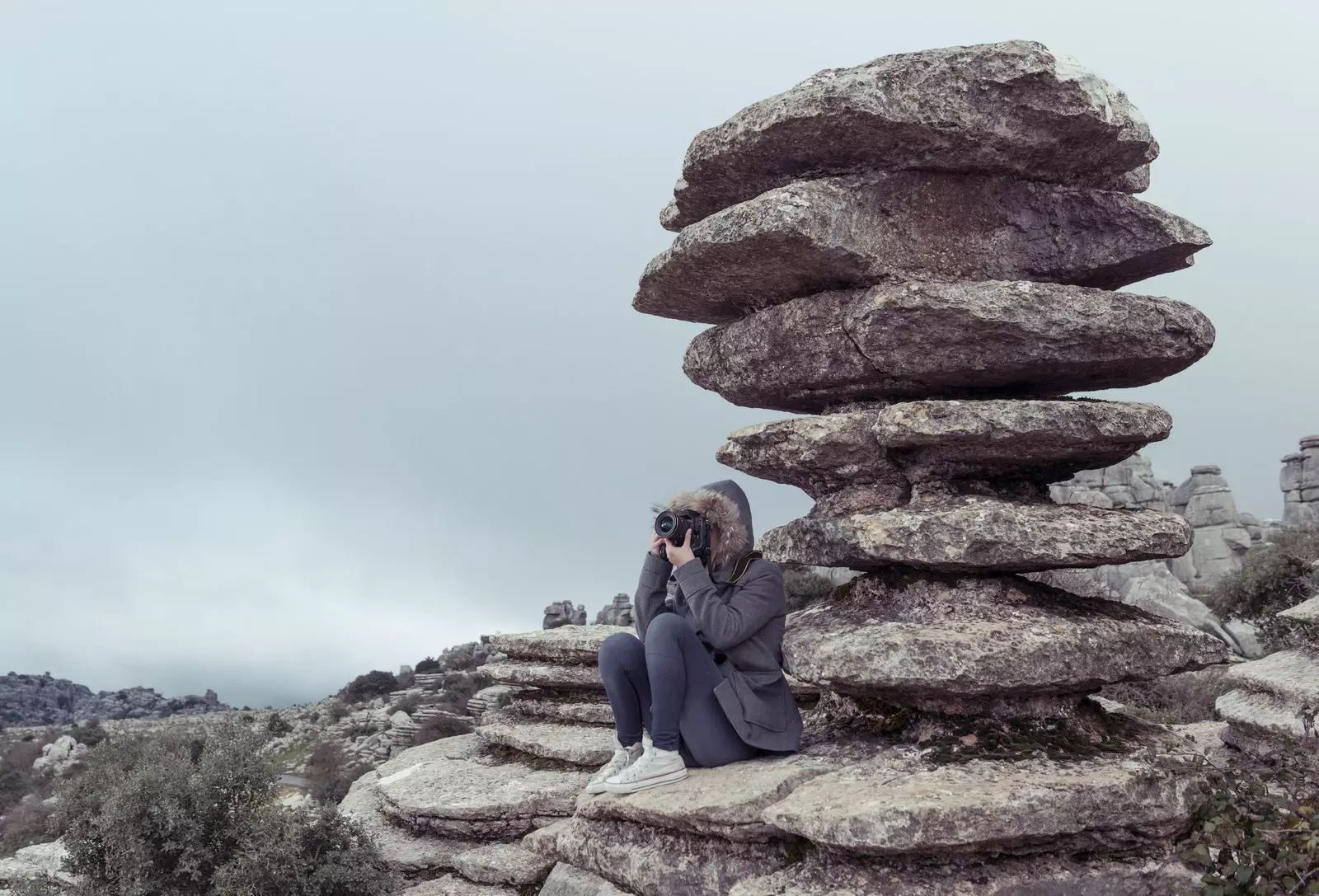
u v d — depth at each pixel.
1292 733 5.85
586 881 4.73
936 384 4.73
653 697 4.47
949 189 4.82
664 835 4.36
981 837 3.56
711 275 4.89
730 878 4.04
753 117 4.57
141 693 97.31
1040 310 4.34
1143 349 4.54
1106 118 4.57
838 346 4.73
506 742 7.09
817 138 4.48
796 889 3.73
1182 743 4.51
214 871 5.27
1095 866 3.79
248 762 5.59
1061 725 4.39
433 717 31.50
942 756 4.13
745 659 4.56
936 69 4.42
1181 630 4.50
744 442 5.11
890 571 4.87
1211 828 3.66
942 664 4.10
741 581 4.55
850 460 4.76
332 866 5.36
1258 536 33.72
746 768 4.41
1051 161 4.78
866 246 4.59
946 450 4.55
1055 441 4.42
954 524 4.30
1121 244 4.96
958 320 4.33
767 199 4.36
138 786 5.33
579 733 7.00
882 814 3.53
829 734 4.77
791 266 4.64
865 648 4.24
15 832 17.31
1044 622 4.30
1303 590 16.61
